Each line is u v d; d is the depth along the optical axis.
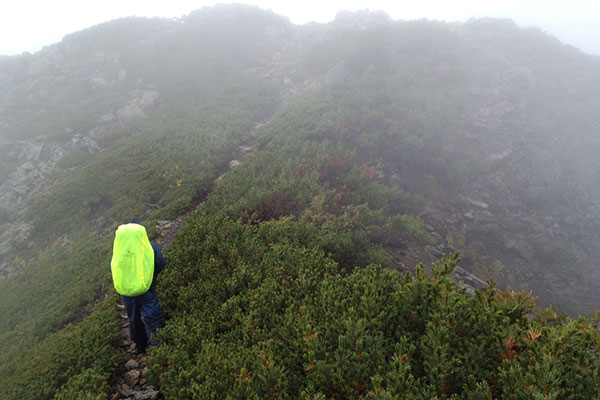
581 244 12.93
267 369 3.28
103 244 11.11
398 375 2.71
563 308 11.23
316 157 11.79
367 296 3.99
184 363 4.25
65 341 5.66
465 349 3.14
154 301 5.02
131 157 15.67
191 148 15.45
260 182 11.05
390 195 10.60
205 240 7.73
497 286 10.75
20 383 4.91
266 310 5.01
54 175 16.33
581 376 2.52
